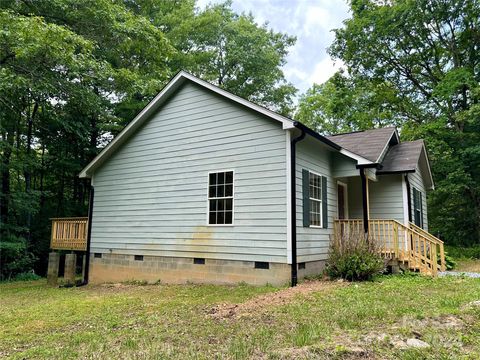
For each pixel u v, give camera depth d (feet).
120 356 12.78
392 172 36.01
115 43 45.03
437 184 62.69
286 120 27.25
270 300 21.56
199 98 33.09
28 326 19.02
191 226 31.83
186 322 17.57
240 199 29.37
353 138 43.65
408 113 74.33
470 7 61.46
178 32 64.85
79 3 40.65
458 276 29.32
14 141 51.96
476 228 64.28
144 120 36.19
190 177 32.60
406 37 69.41
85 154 59.41
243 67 80.18
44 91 41.34
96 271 37.63
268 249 27.53
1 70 35.17
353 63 74.33
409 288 23.53
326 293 22.41
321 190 32.45
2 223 45.47
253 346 13.08
